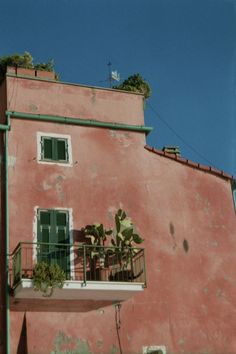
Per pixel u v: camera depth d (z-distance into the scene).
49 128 22.48
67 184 21.88
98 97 23.78
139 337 20.83
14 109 22.33
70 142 22.56
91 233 21.11
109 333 20.52
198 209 23.55
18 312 19.61
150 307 21.38
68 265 20.59
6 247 20.11
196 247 22.91
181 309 21.75
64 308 20.23
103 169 22.66
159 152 23.73
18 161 21.53
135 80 29.28
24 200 21.03
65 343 19.84
